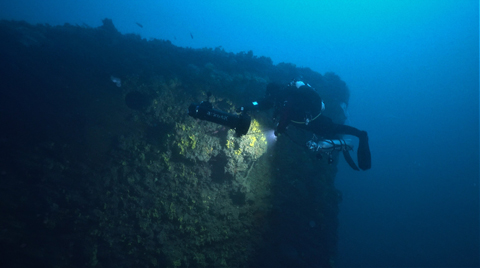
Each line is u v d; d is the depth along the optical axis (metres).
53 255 3.65
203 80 6.22
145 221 4.78
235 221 5.82
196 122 5.77
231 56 8.27
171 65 6.46
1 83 4.59
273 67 8.83
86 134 4.95
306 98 3.16
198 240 5.11
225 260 5.24
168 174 5.44
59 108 4.94
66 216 4.12
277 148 7.05
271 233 6.30
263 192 6.58
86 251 3.94
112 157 5.05
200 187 5.78
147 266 4.40
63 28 6.52
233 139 5.83
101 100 5.30
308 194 7.42
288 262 6.03
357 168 3.38
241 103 6.37
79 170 4.65
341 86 9.72
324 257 7.07
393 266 20.73
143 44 7.14
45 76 5.05
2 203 3.66
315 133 3.47
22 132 4.53
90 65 5.59
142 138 5.46
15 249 3.40
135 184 5.06
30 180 4.18
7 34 5.07
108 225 4.42
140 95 5.80
